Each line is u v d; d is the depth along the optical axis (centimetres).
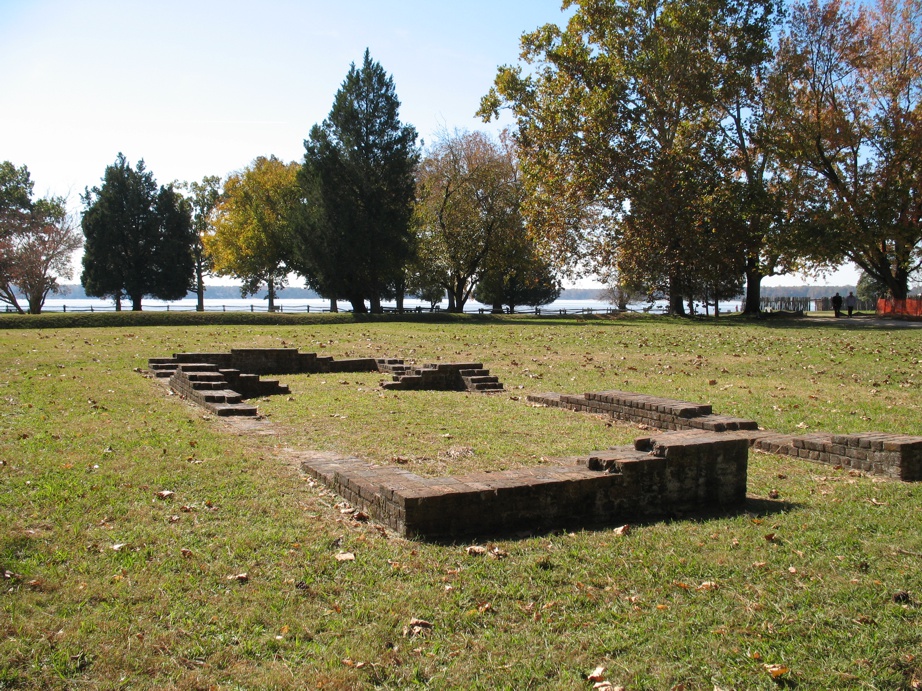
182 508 598
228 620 418
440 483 593
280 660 384
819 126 3531
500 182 4669
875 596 465
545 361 1827
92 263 5375
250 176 5544
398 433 940
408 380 1403
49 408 1020
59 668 365
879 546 552
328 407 1142
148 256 5450
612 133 3519
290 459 780
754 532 584
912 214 3681
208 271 6756
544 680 373
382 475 647
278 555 509
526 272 5075
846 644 408
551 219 3719
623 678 375
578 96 3531
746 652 399
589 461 649
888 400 1250
